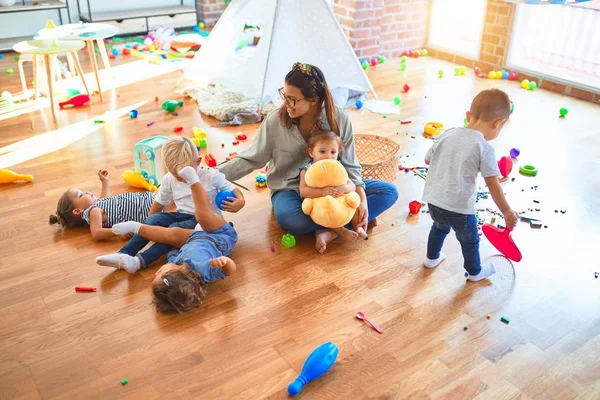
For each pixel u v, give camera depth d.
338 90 3.96
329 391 1.60
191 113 3.82
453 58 5.23
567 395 1.59
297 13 3.67
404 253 2.28
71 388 1.60
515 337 1.81
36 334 1.81
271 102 3.80
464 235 1.97
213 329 1.84
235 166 2.41
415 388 1.61
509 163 2.89
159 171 2.75
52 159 3.09
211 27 6.37
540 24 4.62
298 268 2.17
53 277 2.09
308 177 2.19
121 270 2.14
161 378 1.64
